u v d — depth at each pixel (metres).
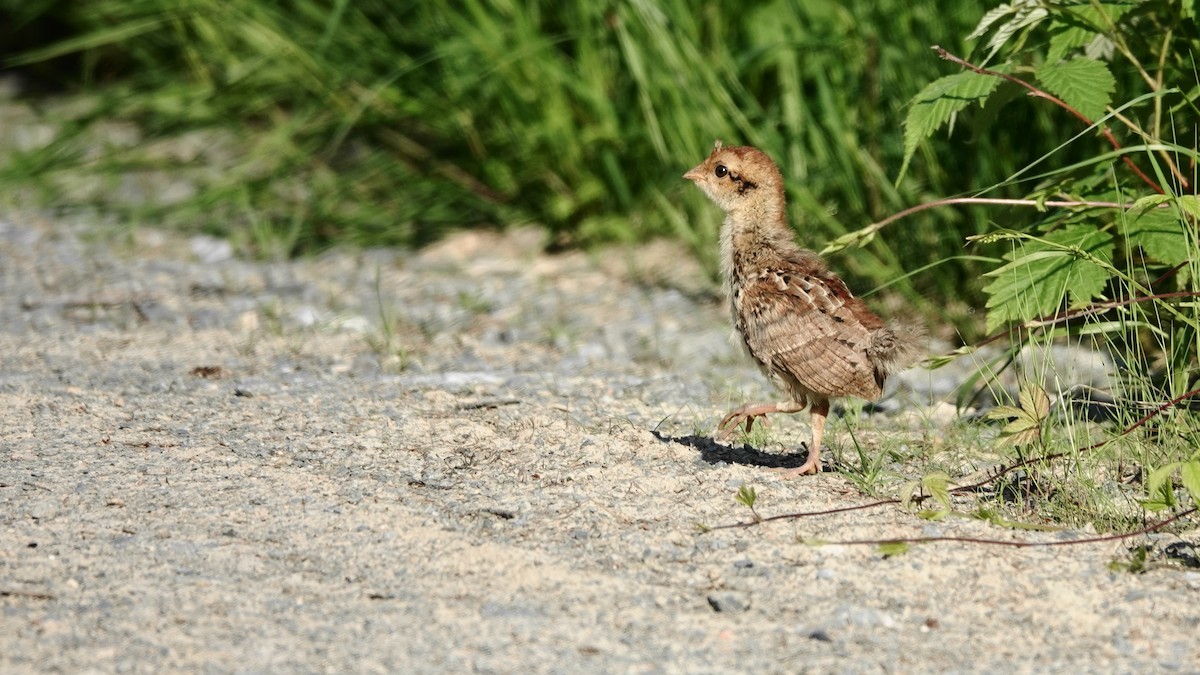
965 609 7.16
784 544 7.92
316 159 18.73
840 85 14.05
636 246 16.48
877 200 13.88
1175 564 7.67
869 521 8.25
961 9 12.95
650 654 6.65
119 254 16.78
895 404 11.23
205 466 9.09
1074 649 6.76
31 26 23.81
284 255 16.83
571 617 7.01
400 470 9.15
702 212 15.39
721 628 6.93
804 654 6.67
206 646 6.62
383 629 6.84
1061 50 9.98
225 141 20.42
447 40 16.61
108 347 12.60
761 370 9.56
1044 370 9.71
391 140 17.84
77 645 6.60
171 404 10.63
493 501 8.57
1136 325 9.50
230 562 7.56
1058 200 10.70
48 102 22.86
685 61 14.71
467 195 17.44
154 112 20.34
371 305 14.55
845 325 8.97
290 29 17.78
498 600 7.19
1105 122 10.99
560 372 12.12
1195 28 10.47
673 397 11.26
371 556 7.69
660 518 8.32
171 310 14.12
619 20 14.95
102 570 7.42
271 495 8.56
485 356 12.65
